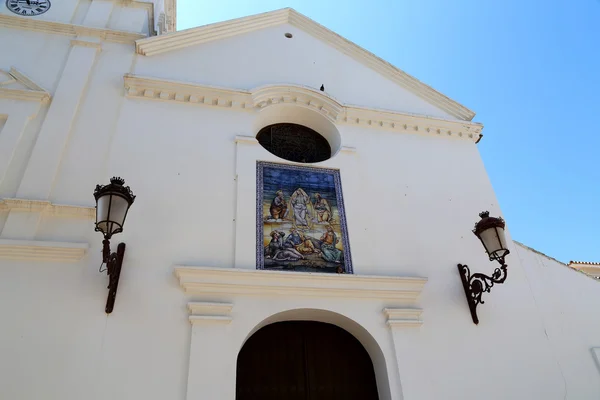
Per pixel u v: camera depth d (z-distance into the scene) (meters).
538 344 6.74
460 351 6.33
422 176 8.16
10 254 5.38
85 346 5.05
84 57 7.58
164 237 6.04
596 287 7.62
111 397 4.84
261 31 9.32
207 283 5.74
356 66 9.53
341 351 6.52
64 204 5.87
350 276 6.27
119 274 5.54
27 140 6.41
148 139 6.91
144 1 8.98
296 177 7.29
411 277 6.55
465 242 7.54
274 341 6.35
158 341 5.29
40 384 4.74
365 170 7.83
